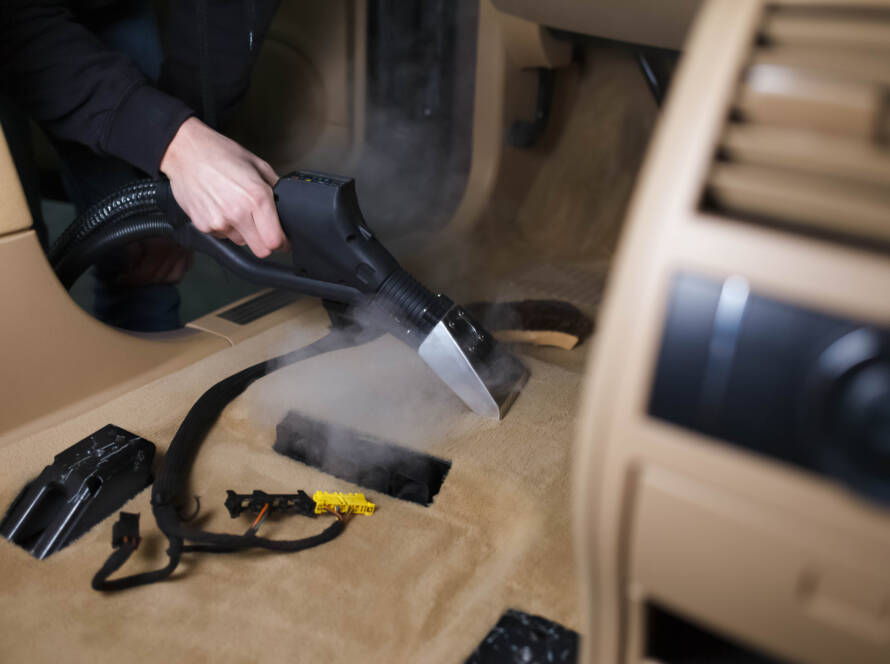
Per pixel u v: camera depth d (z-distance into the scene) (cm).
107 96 89
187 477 78
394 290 79
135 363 91
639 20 98
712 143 34
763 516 33
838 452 31
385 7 144
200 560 67
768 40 35
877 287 29
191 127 87
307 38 152
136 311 135
